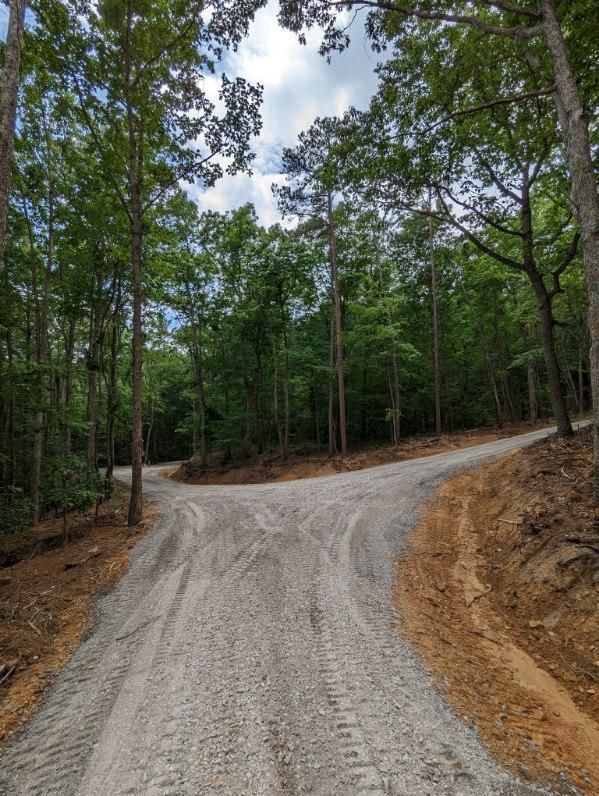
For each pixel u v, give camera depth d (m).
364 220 9.58
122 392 17.38
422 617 3.91
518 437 15.09
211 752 2.30
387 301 17.77
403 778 2.05
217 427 22.42
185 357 26.55
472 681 2.97
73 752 2.39
